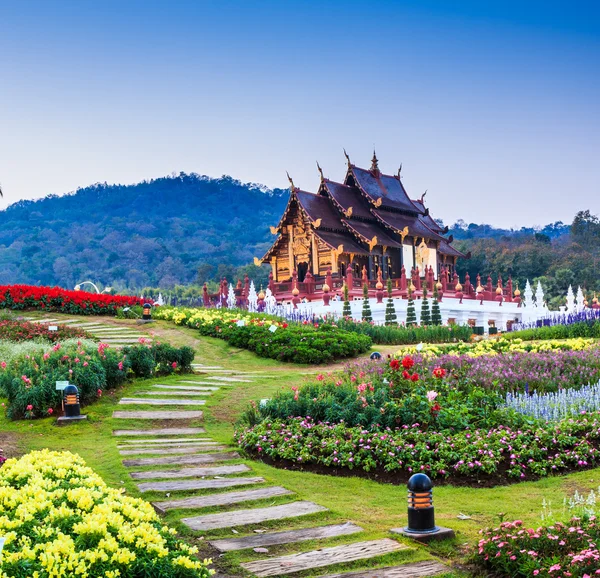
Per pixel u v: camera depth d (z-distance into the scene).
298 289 48.47
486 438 11.57
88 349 17.91
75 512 6.88
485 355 20.31
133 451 12.12
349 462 11.14
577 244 111.75
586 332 29.47
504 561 7.17
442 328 31.17
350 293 45.62
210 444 12.71
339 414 12.88
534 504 9.42
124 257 191.50
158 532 6.86
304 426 12.56
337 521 8.84
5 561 5.78
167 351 19.53
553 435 11.84
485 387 15.15
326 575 7.27
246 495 9.78
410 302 38.81
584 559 6.59
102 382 16.22
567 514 8.38
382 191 61.97
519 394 13.96
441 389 14.25
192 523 8.63
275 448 11.91
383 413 12.70
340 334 25.00
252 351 24.91
